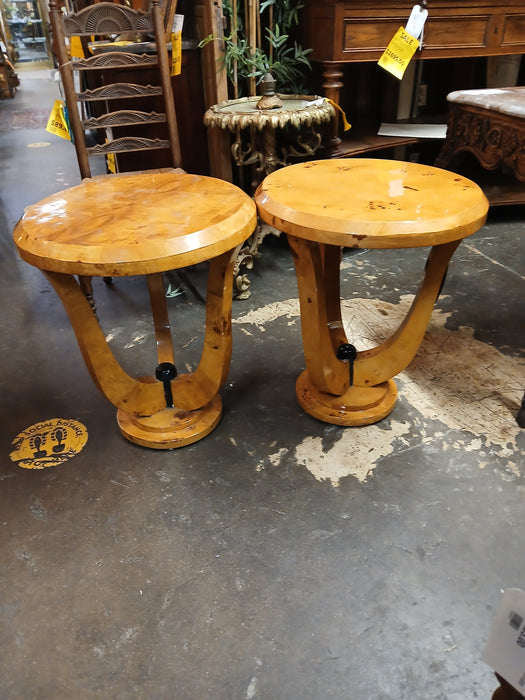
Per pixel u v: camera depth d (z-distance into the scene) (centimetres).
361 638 109
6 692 102
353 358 163
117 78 236
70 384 187
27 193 384
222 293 138
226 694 100
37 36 1151
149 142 212
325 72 238
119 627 112
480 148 252
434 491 141
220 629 111
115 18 193
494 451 153
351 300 232
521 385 178
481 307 223
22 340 213
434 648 107
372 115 319
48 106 723
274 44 239
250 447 157
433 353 195
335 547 127
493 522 132
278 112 205
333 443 158
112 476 149
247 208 136
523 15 252
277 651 107
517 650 49
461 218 123
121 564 125
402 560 123
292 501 139
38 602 117
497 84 334
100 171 438
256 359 196
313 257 135
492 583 118
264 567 123
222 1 232
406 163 164
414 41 232
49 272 121
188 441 157
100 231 121
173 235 117
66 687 102
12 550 129
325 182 147
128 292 249
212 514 136
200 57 243
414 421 164
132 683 103
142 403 155
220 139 233
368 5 224
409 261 266
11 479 149
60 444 161
